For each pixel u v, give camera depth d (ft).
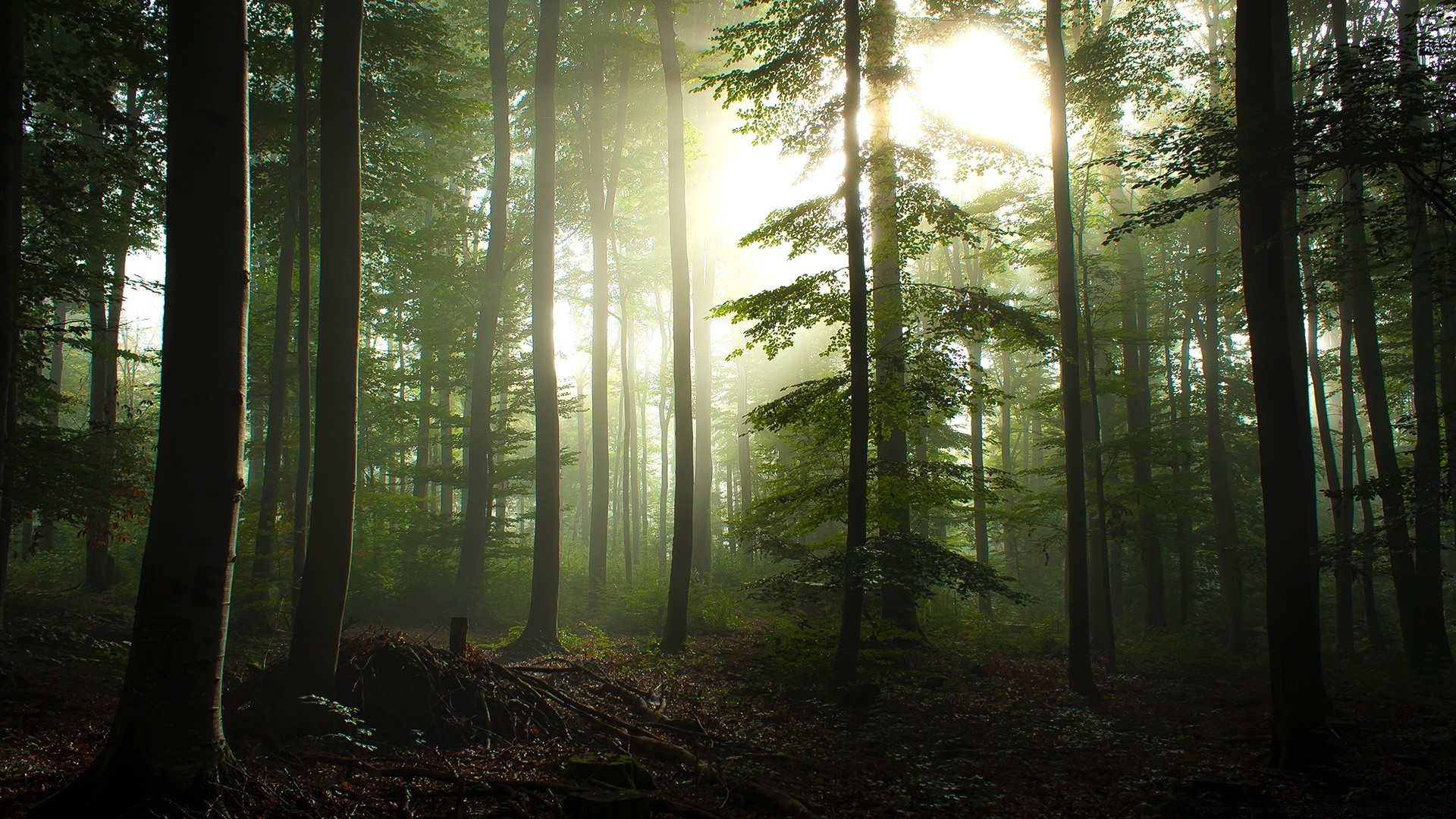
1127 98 47.57
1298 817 23.56
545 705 28.68
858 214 36.68
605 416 73.67
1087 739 32.07
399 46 51.37
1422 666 45.60
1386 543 38.70
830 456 49.83
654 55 67.67
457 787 20.83
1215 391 67.36
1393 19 56.90
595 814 18.95
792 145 39.24
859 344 36.14
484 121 87.56
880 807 22.97
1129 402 69.10
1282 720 28.50
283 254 49.42
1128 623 72.08
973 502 65.05
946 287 39.04
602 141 78.69
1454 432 38.01
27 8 32.42
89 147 58.03
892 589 48.67
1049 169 47.57
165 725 17.29
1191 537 65.62
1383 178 32.37
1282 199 30.42
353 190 26.63
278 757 22.02
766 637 49.47
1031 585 95.45
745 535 50.11
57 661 32.04
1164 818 23.29
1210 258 50.90
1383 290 47.67
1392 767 27.94
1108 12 68.90
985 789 25.32
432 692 26.81
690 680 39.91
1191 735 33.27
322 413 25.84
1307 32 62.59
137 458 44.06
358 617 56.80
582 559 86.84
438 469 71.82
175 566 17.63
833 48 38.50
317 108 51.75
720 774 24.32
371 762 22.68
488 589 62.23
